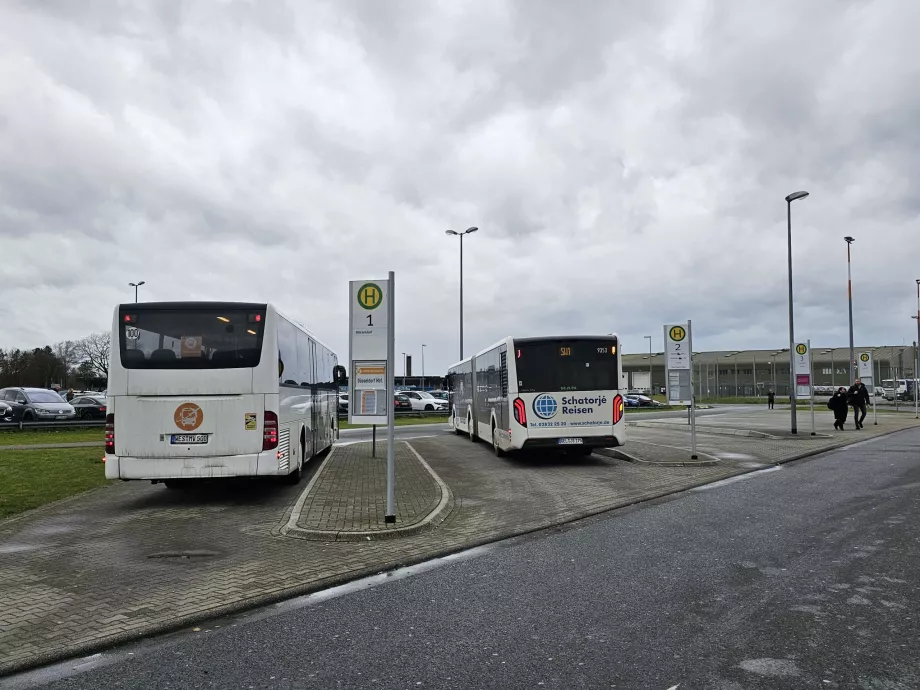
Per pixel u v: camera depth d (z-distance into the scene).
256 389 10.10
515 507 9.84
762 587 5.59
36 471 14.02
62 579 6.06
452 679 3.88
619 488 11.53
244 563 6.62
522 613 5.06
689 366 15.22
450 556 7.02
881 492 10.51
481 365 19.78
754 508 9.39
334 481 12.15
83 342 86.62
